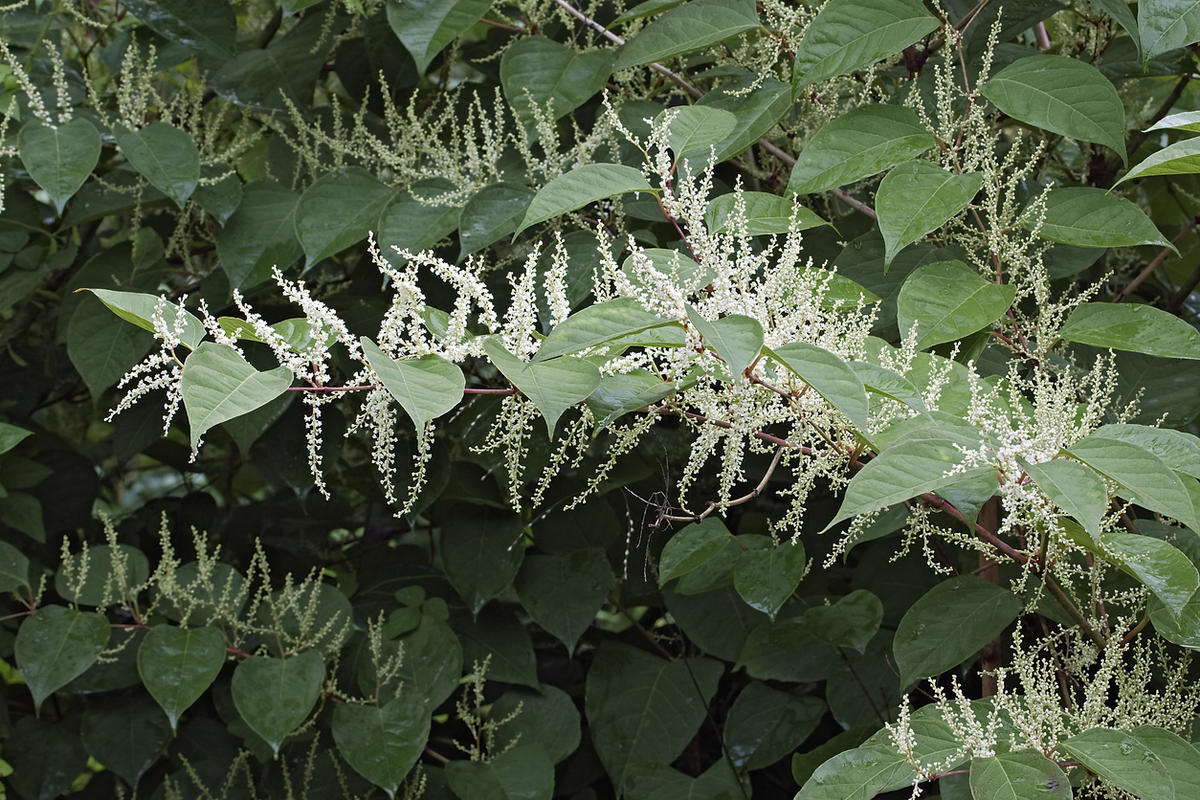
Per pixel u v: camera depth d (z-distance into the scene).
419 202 3.01
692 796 3.09
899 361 2.68
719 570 3.03
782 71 3.00
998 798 2.59
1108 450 2.55
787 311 2.65
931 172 2.78
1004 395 2.77
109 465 3.96
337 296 3.21
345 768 3.20
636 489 3.24
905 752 2.64
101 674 3.18
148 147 3.06
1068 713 2.71
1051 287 3.04
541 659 3.36
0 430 3.00
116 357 3.14
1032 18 3.03
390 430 2.61
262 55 3.31
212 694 3.23
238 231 3.11
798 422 2.65
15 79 3.12
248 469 3.95
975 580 2.79
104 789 3.33
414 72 3.28
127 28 3.31
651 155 2.99
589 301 3.01
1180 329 2.75
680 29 2.92
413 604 3.20
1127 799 2.68
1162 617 2.71
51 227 3.37
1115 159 3.12
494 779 3.11
